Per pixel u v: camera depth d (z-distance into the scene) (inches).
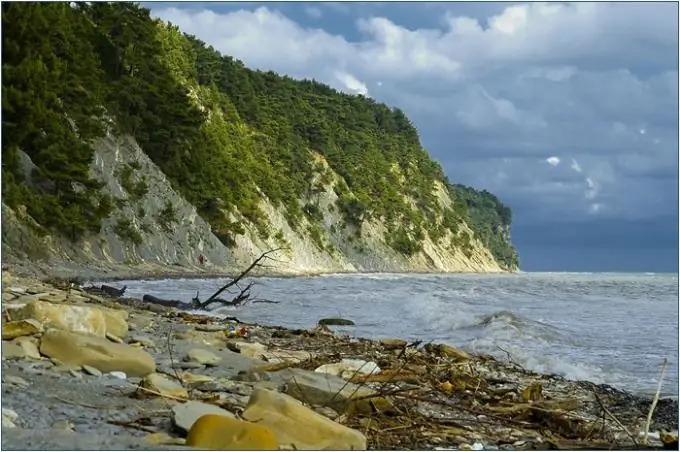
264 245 3772.1
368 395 283.9
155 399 254.4
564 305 1263.5
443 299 1298.0
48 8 2235.5
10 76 1871.3
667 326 829.8
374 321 797.9
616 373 494.9
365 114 7514.8
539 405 325.4
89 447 186.1
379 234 5979.3
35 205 1758.1
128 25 3051.2
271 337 524.7
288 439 213.2
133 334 432.8
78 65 2331.4
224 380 315.6
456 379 374.0
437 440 254.2
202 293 1316.4
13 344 294.4
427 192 7160.4
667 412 355.6
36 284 662.5
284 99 6299.2
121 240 2230.6
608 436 287.3
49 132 1918.1
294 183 5182.1
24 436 191.6
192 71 4520.2
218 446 196.2
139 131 2704.2
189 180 2989.7
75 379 269.3
